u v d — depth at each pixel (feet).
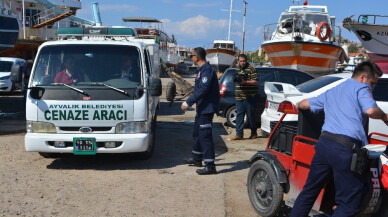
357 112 12.12
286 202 15.25
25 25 114.52
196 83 21.63
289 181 15.38
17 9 114.73
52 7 115.34
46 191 18.72
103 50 23.71
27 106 21.90
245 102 31.48
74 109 21.68
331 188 13.89
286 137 16.07
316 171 12.73
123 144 21.91
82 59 23.35
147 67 25.82
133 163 24.38
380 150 12.26
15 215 15.78
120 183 20.27
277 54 61.72
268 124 28.48
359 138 12.03
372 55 49.37
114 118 21.94
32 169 22.40
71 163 24.03
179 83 67.26
